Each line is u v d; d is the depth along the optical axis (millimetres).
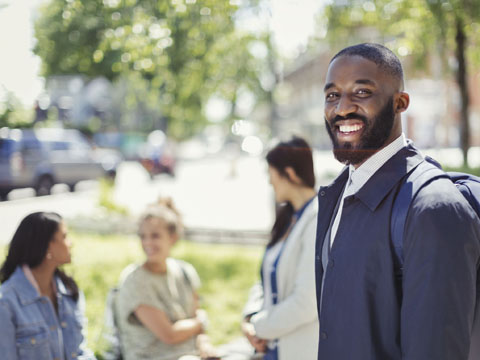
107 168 10578
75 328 2023
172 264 2502
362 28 4832
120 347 2320
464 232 1038
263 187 14312
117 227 8555
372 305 1179
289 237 2088
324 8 3148
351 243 1216
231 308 4492
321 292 1417
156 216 2354
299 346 1986
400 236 1130
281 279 2066
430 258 1041
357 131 1208
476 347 1137
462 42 6754
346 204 1258
